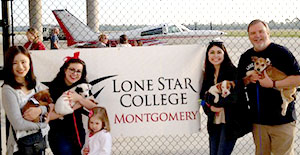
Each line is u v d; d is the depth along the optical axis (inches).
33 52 143.8
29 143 118.7
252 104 138.6
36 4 219.3
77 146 144.1
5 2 139.9
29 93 122.6
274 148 138.5
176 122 150.7
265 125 136.3
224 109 140.1
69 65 143.7
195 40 819.4
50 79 144.6
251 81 136.4
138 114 149.2
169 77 149.3
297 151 205.5
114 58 146.9
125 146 217.3
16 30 184.1
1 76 135.2
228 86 139.6
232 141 140.6
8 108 115.1
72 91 144.6
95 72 146.6
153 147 216.2
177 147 216.5
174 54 148.7
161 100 149.6
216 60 141.6
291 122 135.9
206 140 230.7
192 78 150.1
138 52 147.6
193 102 150.7
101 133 135.9
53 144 142.6
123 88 147.9
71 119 143.9
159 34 813.2
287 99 132.5
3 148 178.5
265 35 132.3
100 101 147.3
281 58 130.9
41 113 120.7
